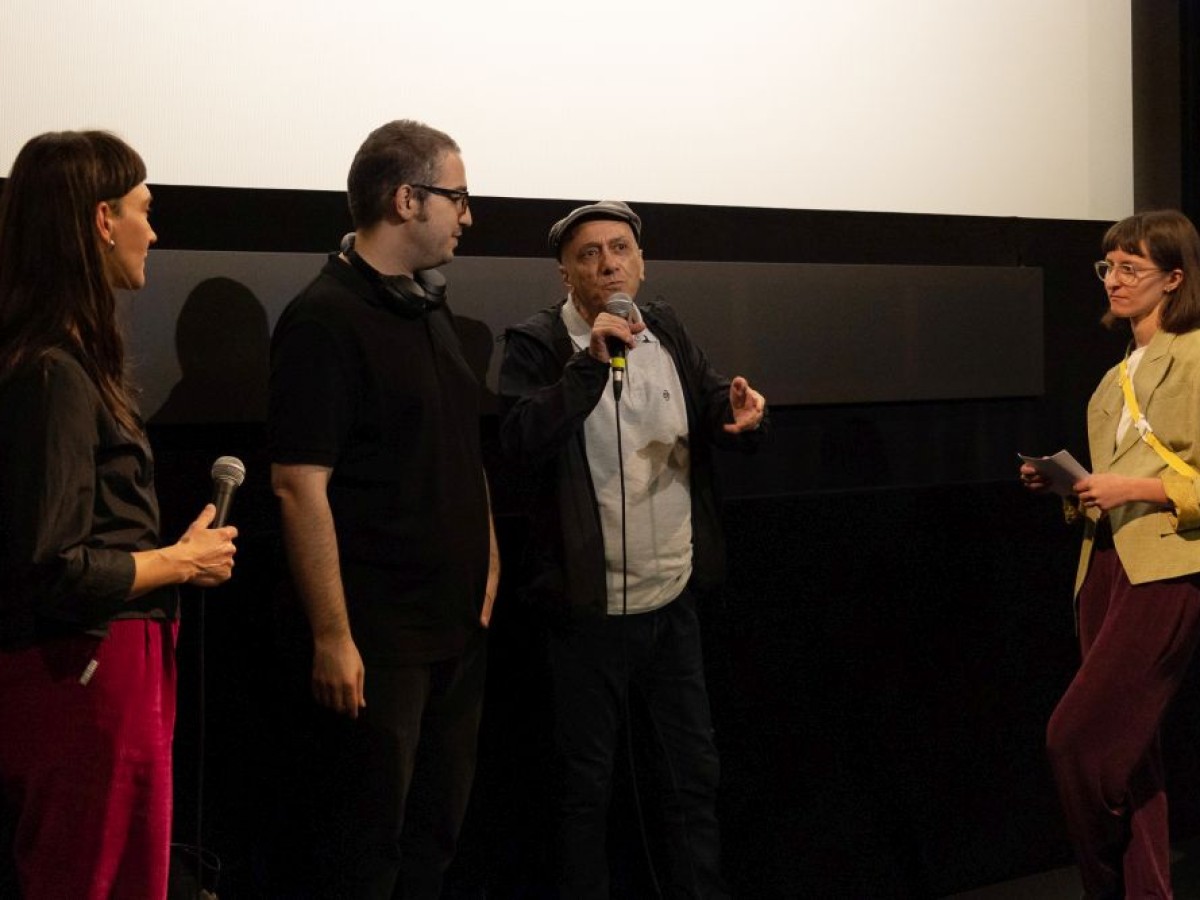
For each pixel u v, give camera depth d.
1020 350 3.07
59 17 2.17
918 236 3.00
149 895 1.72
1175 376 2.49
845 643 2.96
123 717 1.66
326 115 2.39
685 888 2.46
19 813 1.66
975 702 3.13
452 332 2.17
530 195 2.58
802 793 2.93
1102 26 3.21
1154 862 2.66
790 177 2.84
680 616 2.44
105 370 1.68
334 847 2.07
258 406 2.31
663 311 2.45
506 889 2.64
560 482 2.29
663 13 2.68
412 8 2.45
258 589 2.37
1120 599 2.55
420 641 2.04
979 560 3.11
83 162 1.67
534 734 2.64
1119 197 3.29
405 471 2.01
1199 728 3.34
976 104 3.05
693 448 2.41
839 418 2.93
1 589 1.61
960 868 3.12
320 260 2.35
